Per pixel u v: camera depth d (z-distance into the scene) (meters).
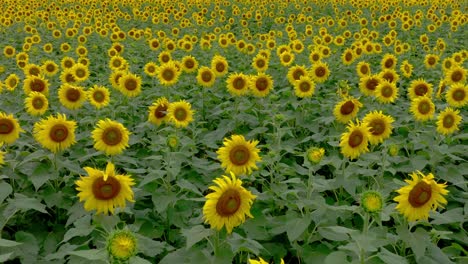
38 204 5.32
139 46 19.56
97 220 4.67
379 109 10.20
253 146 5.50
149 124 9.23
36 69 12.25
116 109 10.31
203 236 4.43
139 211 6.29
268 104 10.32
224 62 12.45
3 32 24.22
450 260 4.96
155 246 5.14
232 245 4.70
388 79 11.09
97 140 6.56
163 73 11.43
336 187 6.35
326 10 34.91
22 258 5.02
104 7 34.84
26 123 9.75
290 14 32.50
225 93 13.07
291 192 5.79
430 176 4.43
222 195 4.27
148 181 5.90
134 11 29.89
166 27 26.94
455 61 14.14
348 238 5.37
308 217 5.35
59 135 6.43
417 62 16.50
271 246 5.77
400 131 9.60
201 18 27.47
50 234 5.98
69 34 21.23
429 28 22.69
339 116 8.46
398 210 4.57
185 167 7.73
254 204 6.37
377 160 6.77
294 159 8.80
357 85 13.91
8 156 7.02
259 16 28.95
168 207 6.16
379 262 4.56
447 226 6.28
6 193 5.12
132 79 10.73
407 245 4.67
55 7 33.16
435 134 8.45
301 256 5.46
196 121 10.82
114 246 3.32
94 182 4.65
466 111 11.23
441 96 11.12
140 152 8.72
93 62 17.55
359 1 34.53
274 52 18.36
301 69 11.66
